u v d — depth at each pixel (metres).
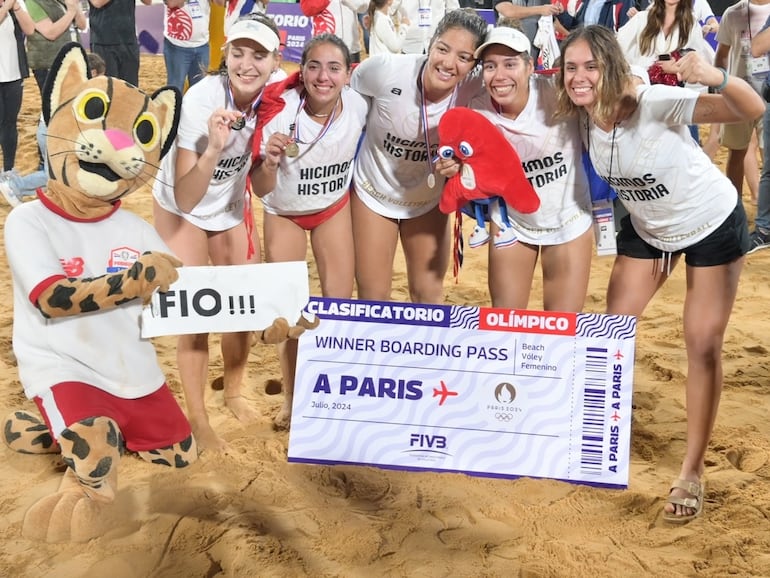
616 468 4.20
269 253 4.74
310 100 4.28
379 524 3.89
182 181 4.05
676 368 5.61
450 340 4.25
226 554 3.64
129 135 3.58
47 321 3.63
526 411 4.24
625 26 7.03
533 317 4.19
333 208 4.66
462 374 4.27
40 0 9.34
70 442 3.52
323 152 4.38
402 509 4.02
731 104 3.64
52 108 3.57
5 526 3.81
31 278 3.45
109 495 3.65
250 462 4.38
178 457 4.07
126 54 10.76
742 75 7.18
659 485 4.30
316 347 4.33
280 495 4.10
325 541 3.76
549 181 4.34
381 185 4.68
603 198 4.40
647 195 3.96
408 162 4.60
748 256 7.84
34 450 4.26
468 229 8.66
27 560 3.57
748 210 9.00
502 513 4.00
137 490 4.10
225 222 4.51
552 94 4.21
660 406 5.16
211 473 4.26
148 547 3.68
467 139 4.20
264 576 3.51
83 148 3.49
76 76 3.62
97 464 3.52
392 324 4.28
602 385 4.19
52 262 3.50
